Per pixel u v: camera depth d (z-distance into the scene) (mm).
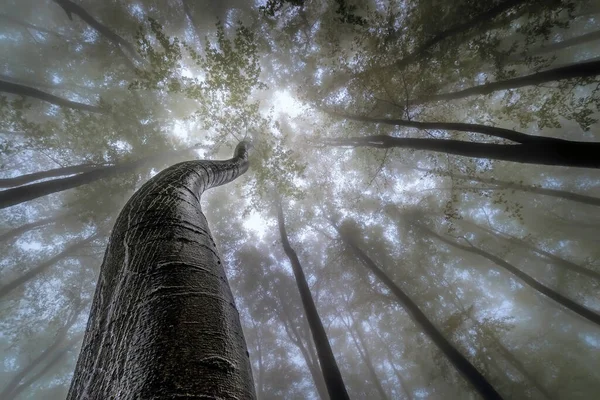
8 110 9328
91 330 914
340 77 11836
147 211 1355
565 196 15703
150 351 715
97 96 13258
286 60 13836
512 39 11547
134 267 1020
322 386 19781
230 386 696
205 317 854
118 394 652
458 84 11570
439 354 14508
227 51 9070
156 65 9023
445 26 9633
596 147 5227
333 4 11750
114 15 13328
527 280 14805
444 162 14180
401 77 10289
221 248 18203
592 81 8633
